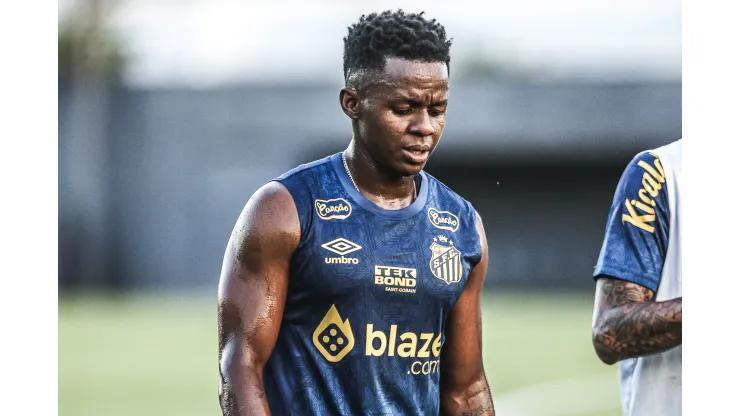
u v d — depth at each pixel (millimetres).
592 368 40250
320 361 10273
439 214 10875
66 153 72375
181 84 75125
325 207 10445
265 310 10258
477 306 11297
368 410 10266
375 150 10219
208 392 35594
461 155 76562
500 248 77125
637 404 11867
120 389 36469
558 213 76625
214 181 72688
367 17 10352
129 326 56188
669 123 73688
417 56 10016
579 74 86562
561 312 62281
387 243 10477
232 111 72875
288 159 73125
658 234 11547
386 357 10367
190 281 72375
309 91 73312
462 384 11336
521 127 75062
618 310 11320
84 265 72062
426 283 10531
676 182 11617
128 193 72375
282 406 10320
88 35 83625
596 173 76000
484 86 75625
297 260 10320
